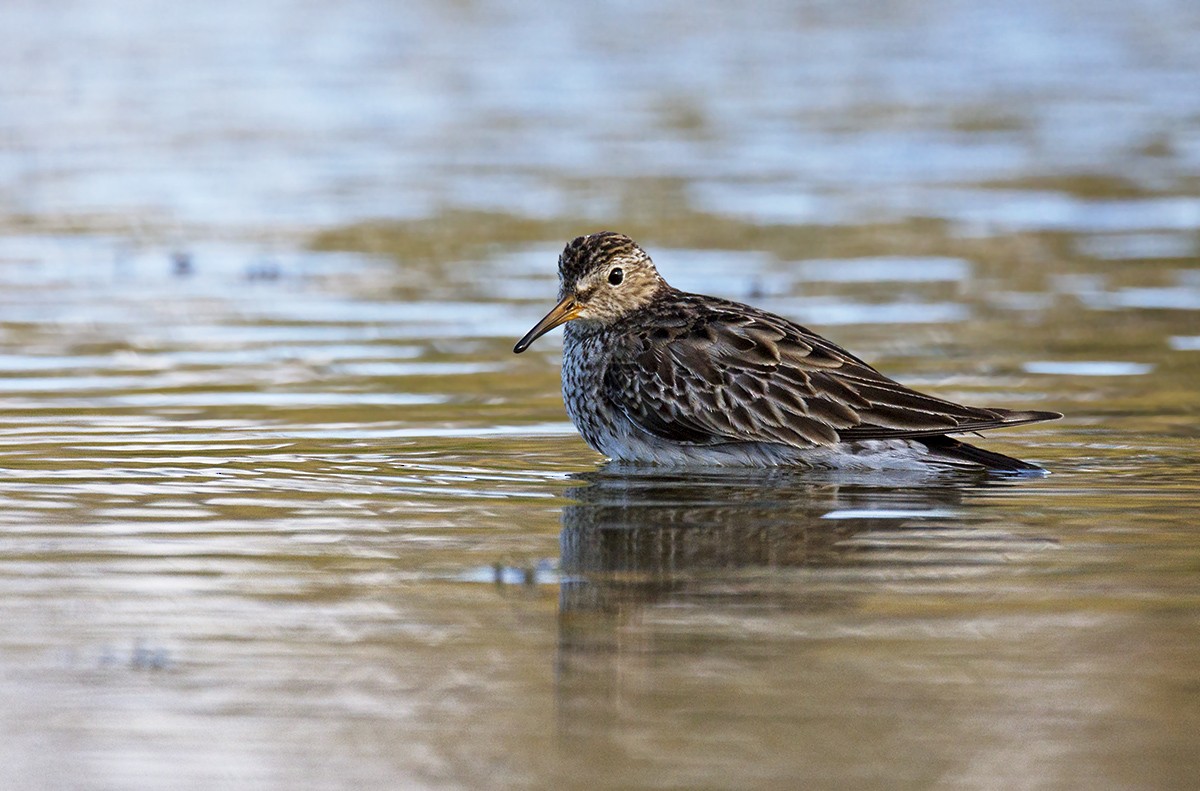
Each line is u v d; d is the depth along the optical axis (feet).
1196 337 62.44
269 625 33.81
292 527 40.24
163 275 72.69
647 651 32.24
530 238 79.00
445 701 30.27
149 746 28.58
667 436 47.19
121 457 46.75
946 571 36.81
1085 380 56.44
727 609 34.50
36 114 104.99
